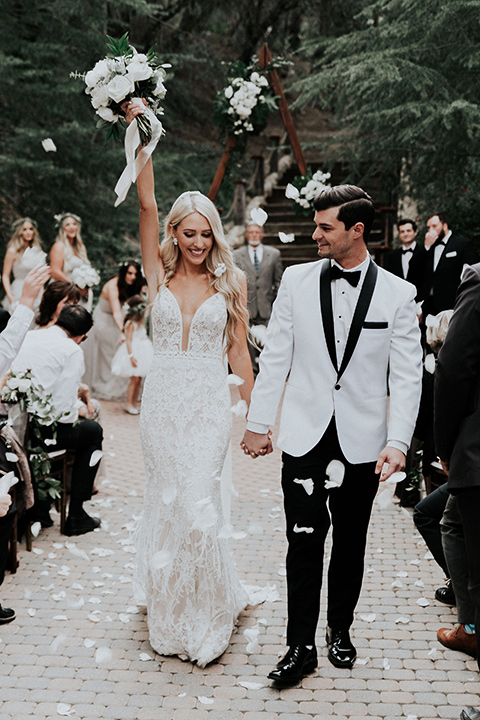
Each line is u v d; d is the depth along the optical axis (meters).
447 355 2.60
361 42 9.74
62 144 12.12
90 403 5.27
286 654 3.09
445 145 8.98
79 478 4.69
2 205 12.39
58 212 12.61
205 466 3.28
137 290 8.54
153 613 3.29
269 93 9.80
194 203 3.26
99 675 3.12
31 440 4.52
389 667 3.19
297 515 2.99
